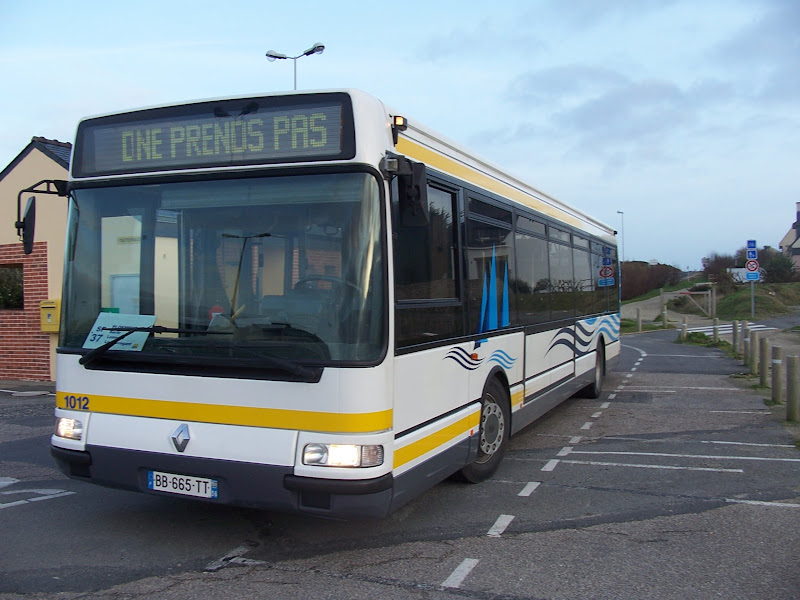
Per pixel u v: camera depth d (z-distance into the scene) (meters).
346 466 4.21
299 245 4.48
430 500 6.13
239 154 4.68
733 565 4.70
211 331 4.58
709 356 20.08
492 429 6.71
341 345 4.29
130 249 4.93
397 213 4.65
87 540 5.11
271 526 5.41
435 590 4.28
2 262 14.64
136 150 4.98
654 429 9.50
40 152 14.04
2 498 6.18
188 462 4.54
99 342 4.93
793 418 9.92
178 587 4.29
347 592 4.23
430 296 5.22
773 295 47.34
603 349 12.62
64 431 5.00
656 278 57.47
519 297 7.53
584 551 4.94
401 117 4.74
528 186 8.19
